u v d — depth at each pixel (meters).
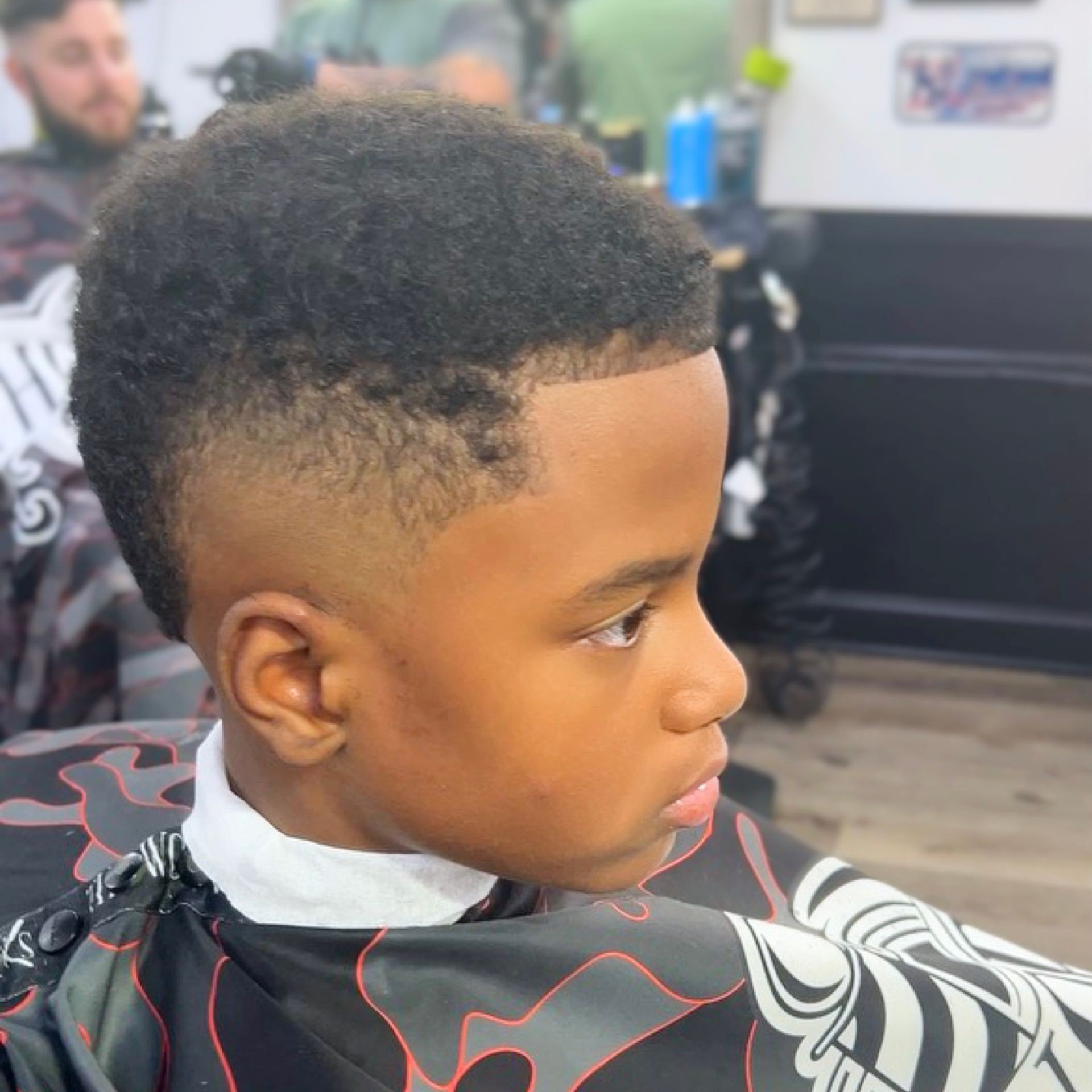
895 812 2.05
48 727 1.29
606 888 0.46
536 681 0.40
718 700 0.43
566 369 0.37
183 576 0.43
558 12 2.20
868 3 2.31
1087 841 1.97
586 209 0.39
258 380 0.38
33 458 1.33
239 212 0.38
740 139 2.29
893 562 2.60
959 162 2.37
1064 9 2.26
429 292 0.37
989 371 2.44
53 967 0.49
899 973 0.55
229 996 0.47
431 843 0.45
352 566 0.39
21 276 1.57
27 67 1.78
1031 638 2.55
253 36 2.12
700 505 0.41
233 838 0.48
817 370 2.51
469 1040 0.49
